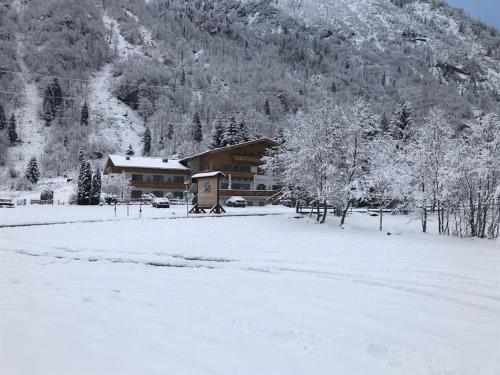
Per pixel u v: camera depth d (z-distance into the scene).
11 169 106.75
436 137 24.70
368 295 8.03
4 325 5.75
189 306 6.96
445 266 11.71
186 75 176.12
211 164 59.50
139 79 162.50
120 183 57.66
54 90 144.50
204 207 35.69
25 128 132.25
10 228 22.59
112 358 4.51
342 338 5.35
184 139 124.25
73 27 185.75
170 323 5.92
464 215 22.95
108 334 5.36
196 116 125.25
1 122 123.44
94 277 9.95
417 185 25.11
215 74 182.62
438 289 8.62
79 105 145.25
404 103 57.19
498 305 7.35
